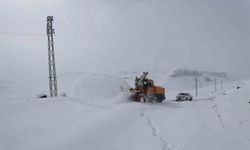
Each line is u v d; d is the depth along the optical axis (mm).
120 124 23375
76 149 17094
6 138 17984
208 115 28688
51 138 18703
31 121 22016
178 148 17922
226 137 19609
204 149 17625
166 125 24266
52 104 28109
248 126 21672
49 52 53594
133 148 17812
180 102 44500
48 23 53031
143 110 31391
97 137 19406
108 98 37812
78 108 28078
